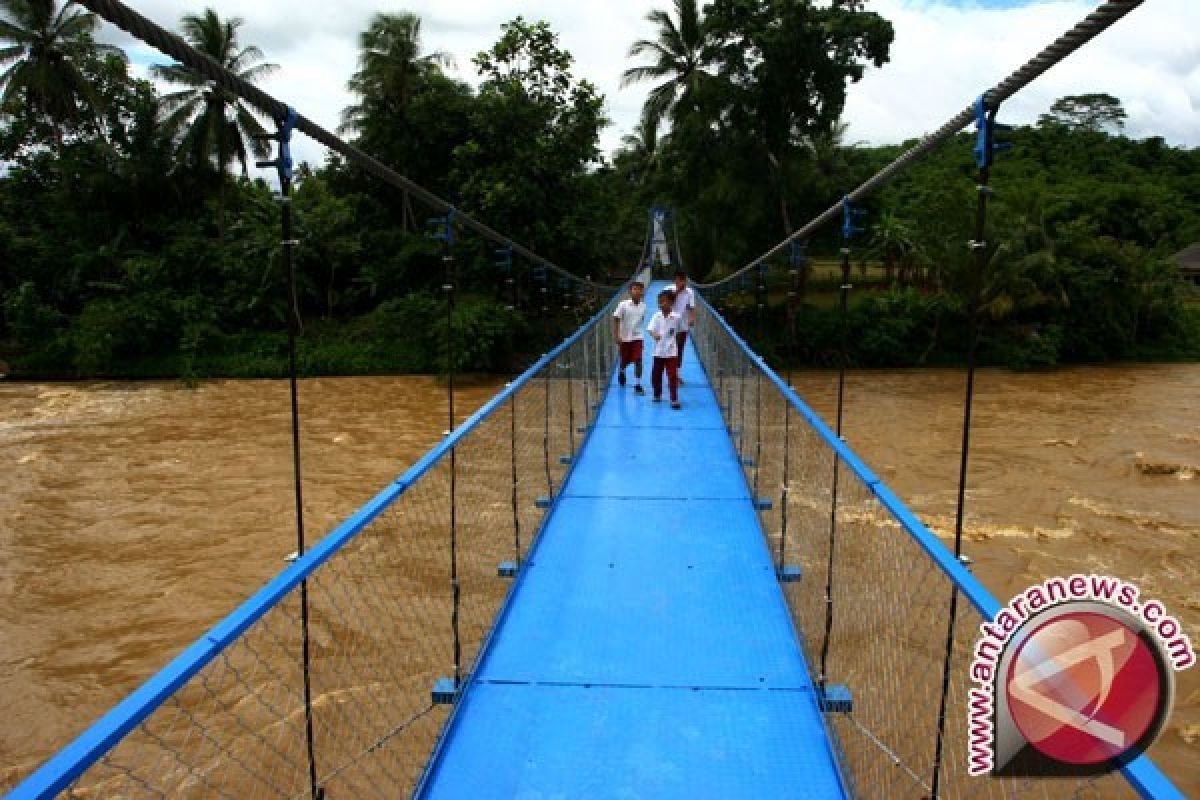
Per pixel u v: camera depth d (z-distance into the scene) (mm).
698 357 11930
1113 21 1498
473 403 20312
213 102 26438
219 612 8156
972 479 13070
